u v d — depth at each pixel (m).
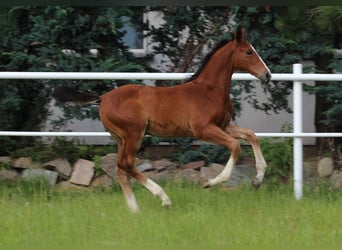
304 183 12.88
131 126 11.04
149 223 9.92
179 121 11.12
